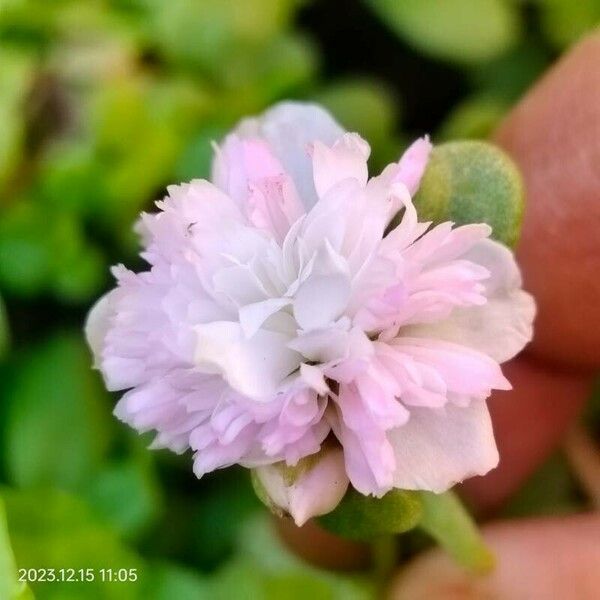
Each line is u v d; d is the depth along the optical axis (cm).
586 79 6
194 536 8
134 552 8
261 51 9
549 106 7
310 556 8
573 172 6
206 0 9
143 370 5
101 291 8
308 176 5
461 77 10
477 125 9
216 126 9
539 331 7
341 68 10
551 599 6
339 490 5
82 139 8
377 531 5
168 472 8
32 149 8
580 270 7
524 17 9
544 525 7
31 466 8
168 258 5
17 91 8
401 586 7
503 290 5
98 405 8
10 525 7
